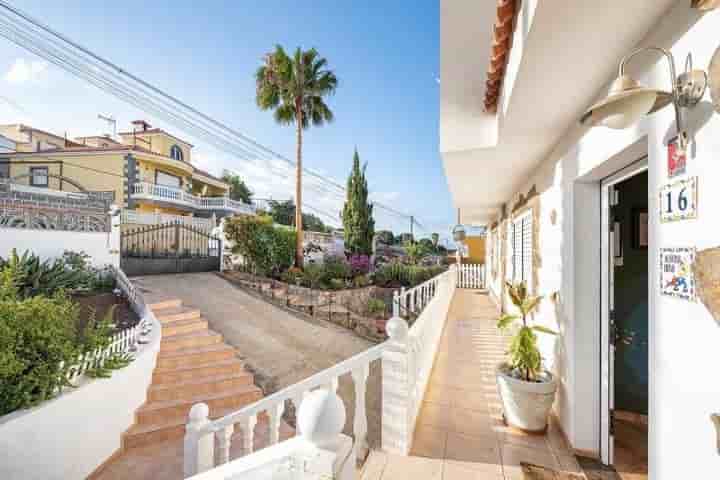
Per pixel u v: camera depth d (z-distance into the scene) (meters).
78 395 3.64
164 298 8.20
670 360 1.56
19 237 6.82
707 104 1.31
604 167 2.47
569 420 2.86
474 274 17.28
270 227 13.20
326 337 7.89
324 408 1.16
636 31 1.68
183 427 4.61
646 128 1.80
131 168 17.58
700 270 1.26
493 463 2.59
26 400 3.24
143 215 13.32
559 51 1.87
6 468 2.98
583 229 2.88
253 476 1.14
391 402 2.71
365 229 20.23
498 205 8.98
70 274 6.91
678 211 1.50
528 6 1.72
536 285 4.20
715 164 1.27
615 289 3.36
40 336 3.56
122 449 4.21
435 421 3.21
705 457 1.32
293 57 14.03
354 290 11.73
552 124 2.94
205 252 13.26
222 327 7.44
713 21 1.28
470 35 2.75
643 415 3.26
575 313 2.85
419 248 21.20
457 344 5.95
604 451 2.65
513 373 3.25
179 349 6.18
